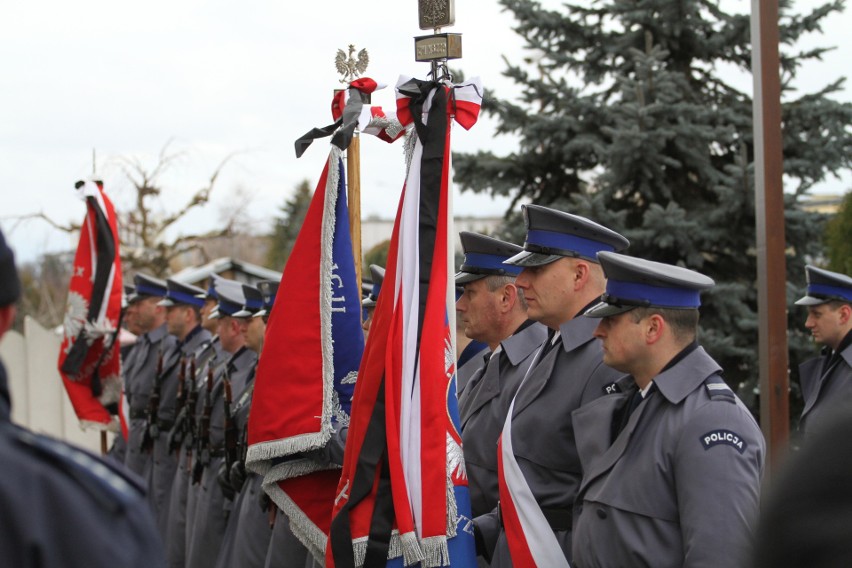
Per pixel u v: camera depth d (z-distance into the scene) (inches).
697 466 120.0
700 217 373.7
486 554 159.9
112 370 295.4
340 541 146.6
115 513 71.3
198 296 329.1
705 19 395.9
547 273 156.4
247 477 227.6
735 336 371.6
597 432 136.3
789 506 50.3
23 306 828.0
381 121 169.0
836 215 385.4
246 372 254.5
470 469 173.0
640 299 130.6
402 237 155.6
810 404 226.5
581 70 412.5
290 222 1198.3
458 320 213.6
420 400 148.3
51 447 72.1
